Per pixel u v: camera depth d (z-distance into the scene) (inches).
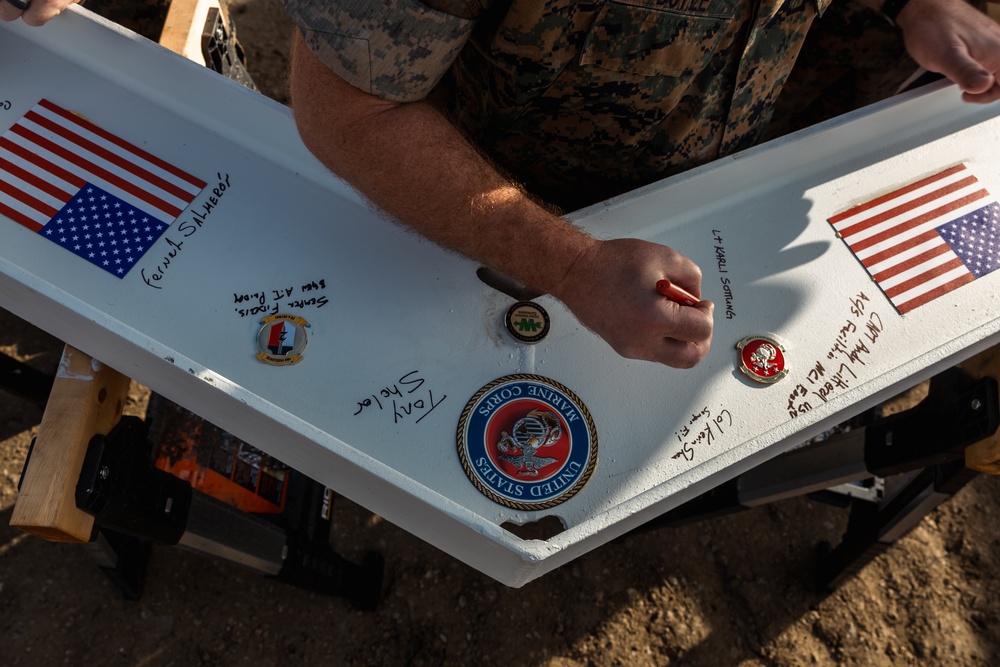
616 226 54.5
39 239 52.2
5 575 87.5
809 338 53.3
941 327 54.7
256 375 49.2
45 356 99.3
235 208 54.2
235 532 70.0
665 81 47.8
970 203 59.3
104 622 86.6
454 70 54.9
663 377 50.9
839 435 74.4
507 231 42.7
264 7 121.5
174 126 56.6
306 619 89.3
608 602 92.7
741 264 55.6
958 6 57.4
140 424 59.5
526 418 48.9
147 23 79.6
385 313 51.2
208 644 87.0
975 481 102.7
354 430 48.0
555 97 49.1
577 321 51.8
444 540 48.9
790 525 98.8
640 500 42.9
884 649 93.0
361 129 39.3
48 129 55.8
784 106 71.4
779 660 91.7
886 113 58.5
